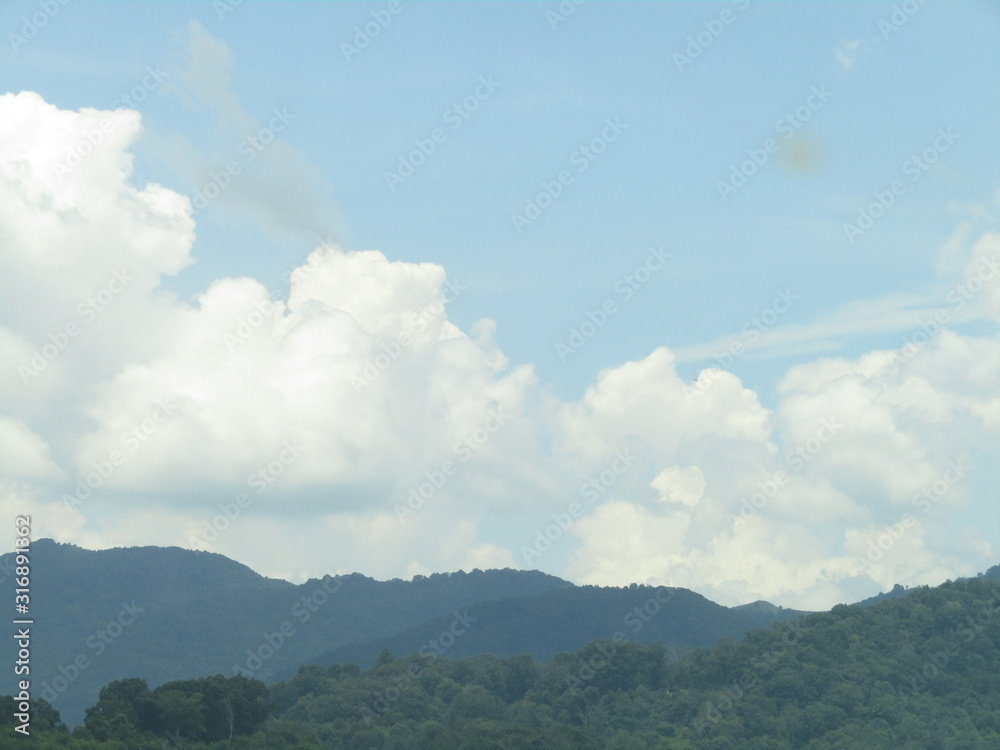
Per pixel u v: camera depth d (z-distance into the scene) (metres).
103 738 136.25
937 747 168.75
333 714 189.50
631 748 167.12
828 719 176.12
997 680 193.25
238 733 159.62
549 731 167.75
